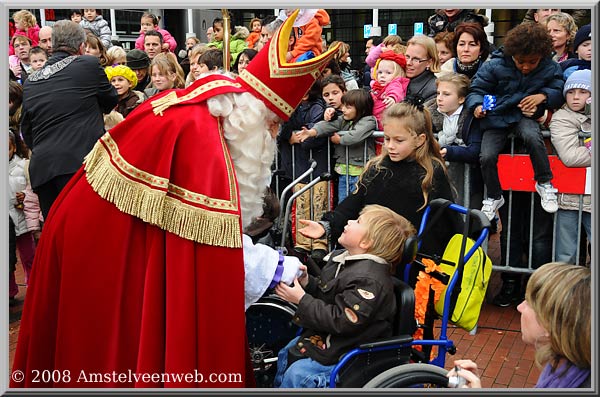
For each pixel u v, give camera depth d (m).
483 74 3.76
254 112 2.20
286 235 3.45
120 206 2.08
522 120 3.66
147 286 2.07
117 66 5.12
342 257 2.50
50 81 3.87
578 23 5.38
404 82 4.40
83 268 2.13
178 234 2.05
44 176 3.86
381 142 4.24
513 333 3.75
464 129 3.85
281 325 2.77
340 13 9.66
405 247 2.31
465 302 2.46
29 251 4.57
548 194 3.66
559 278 1.80
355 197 2.91
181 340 2.02
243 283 2.11
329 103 4.42
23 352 2.29
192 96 2.16
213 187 2.05
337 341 2.27
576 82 3.53
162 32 7.97
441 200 2.57
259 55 2.28
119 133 2.16
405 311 2.29
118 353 2.12
